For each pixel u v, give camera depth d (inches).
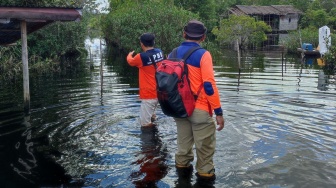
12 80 496.7
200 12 1389.0
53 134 233.0
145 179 166.7
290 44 1064.2
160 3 871.1
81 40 852.6
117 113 284.8
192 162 185.9
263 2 1846.7
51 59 687.1
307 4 1732.3
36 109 302.5
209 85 158.1
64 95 365.1
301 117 267.6
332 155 191.3
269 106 304.3
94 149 205.8
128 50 946.1
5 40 359.3
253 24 1202.0
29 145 212.7
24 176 170.2
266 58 861.2
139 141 218.7
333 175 167.3
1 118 274.1
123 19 855.1
